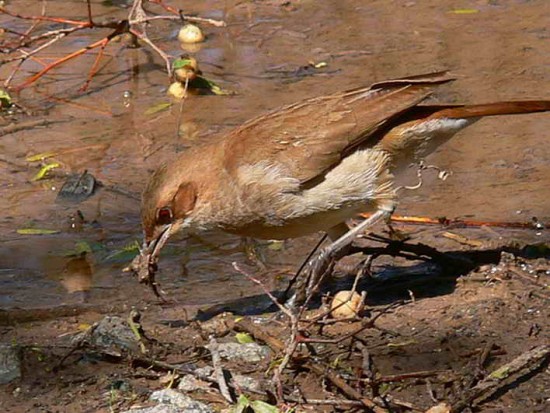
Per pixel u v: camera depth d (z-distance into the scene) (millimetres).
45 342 10281
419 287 11102
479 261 11562
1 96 15578
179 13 16594
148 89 16109
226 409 8930
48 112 15539
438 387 9172
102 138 14797
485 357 9555
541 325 10125
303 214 10750
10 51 16344
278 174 10602
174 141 14633
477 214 12625
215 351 9555
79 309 10984
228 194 10742
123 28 16328
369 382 9102
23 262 12117
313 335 10141
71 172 13945
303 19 18047
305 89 15781
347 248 11133
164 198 10750
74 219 12969
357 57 16703
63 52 17188
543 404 8953
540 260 11391
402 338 10008
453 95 15320
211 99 15672
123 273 11844
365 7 18406
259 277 11633
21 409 9195
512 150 14047
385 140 10883
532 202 12836
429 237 12117
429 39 17172
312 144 10633
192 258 12125
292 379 9375
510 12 17953
